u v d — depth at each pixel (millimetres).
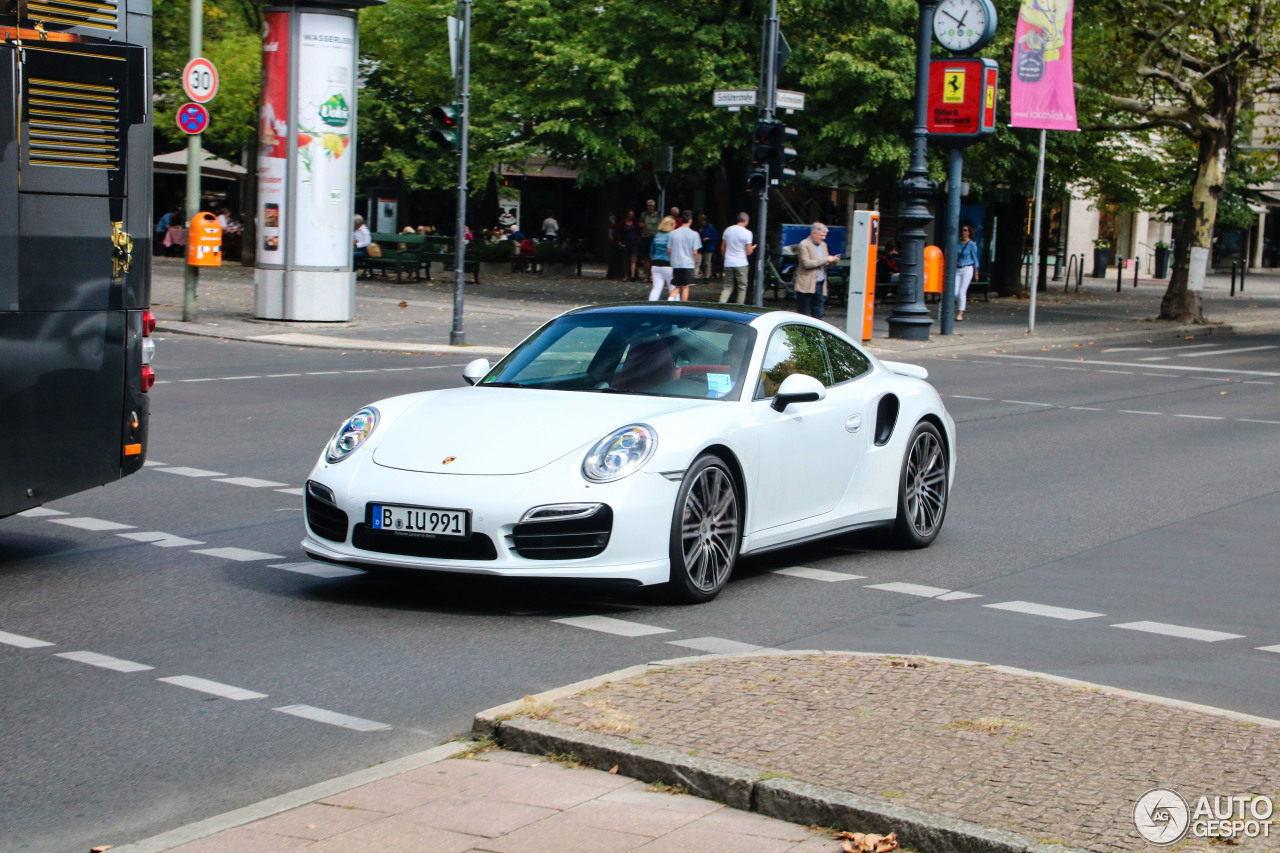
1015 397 19891
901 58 33688
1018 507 11586
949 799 4477
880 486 9406
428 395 8469
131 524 9844
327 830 4426
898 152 33969
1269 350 29672
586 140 36344
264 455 12898
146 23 8430
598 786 4812
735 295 30094
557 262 48094
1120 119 40062
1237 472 13680
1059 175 40594
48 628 7086
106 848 4312
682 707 5453
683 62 35594
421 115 50312
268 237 26375
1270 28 33719
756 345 8695
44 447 7977
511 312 30766
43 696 5961
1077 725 5301
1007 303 42781
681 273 28703
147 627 7133
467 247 41531
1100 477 13211
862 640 7180
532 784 4828
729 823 4484
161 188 53031
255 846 4305
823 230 27922
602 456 7469
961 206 43250
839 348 9523
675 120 36062
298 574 8414
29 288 7840
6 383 7754
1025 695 5719
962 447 15000
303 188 26172
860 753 4914
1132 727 5293
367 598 7820
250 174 43938
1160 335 33062
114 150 8266
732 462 8078
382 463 7617
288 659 6578
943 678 5969
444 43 44031
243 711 5801
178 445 13344
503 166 54719
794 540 8656
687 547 7742
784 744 5000
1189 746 5066
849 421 9078
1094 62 35594
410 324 27328
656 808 4609
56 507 10422
